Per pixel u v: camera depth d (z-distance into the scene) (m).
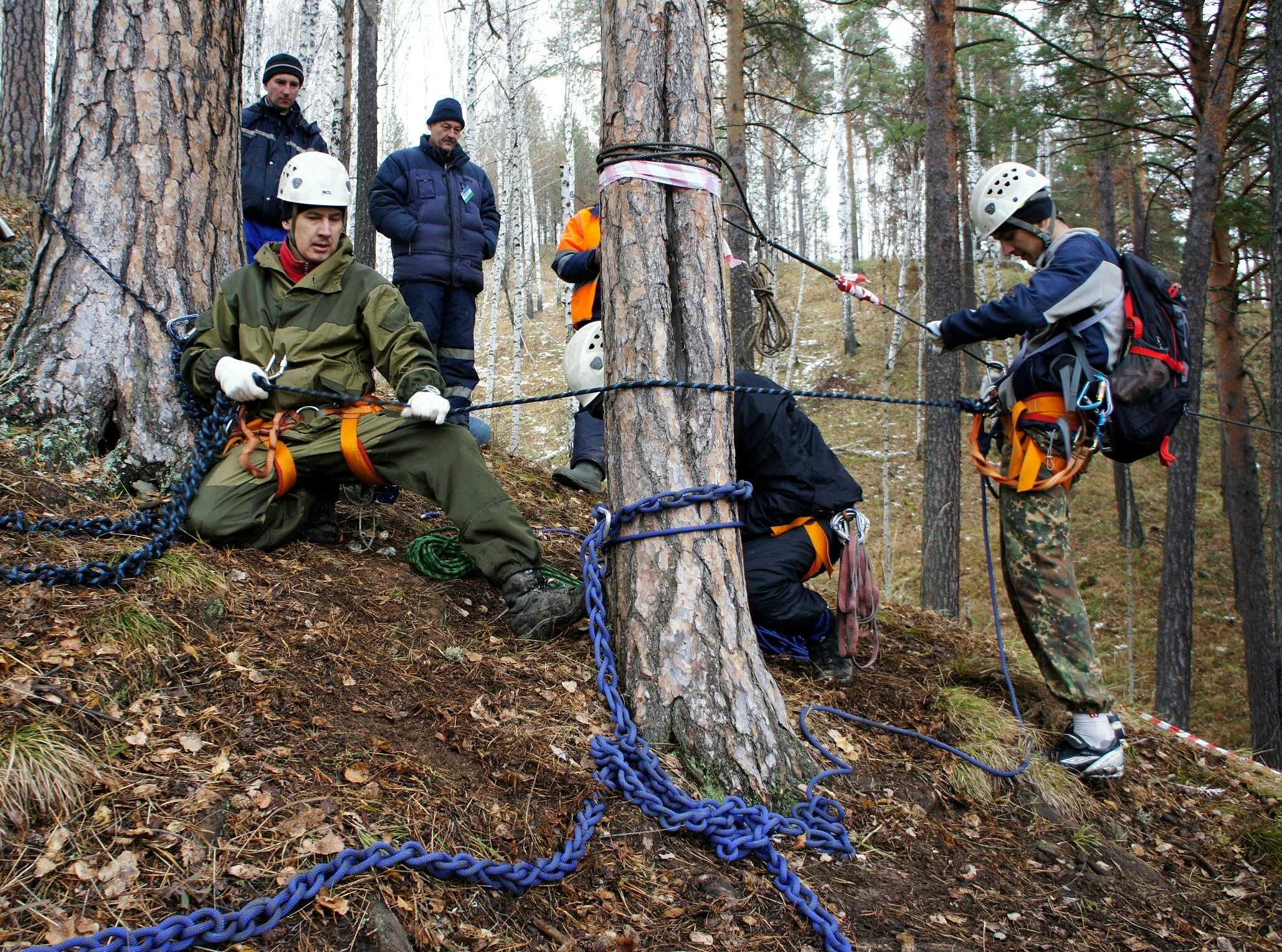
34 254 3.84
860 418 23.72
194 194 3.92
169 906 1.97
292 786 2.37
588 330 4.77
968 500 20.06
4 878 1.93
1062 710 4.25
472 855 2.35
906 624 5.21
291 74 5.33
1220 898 3.38
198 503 3.36
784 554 3.70
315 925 2.01
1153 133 12.94
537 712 2.99
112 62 3.78
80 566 2.97
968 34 19.38
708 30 3.34
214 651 2.79
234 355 3.63
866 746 3.50
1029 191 3.82
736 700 2.98
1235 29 10.86
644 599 3.07
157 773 2.29
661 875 2.54
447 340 5.72
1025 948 2.72
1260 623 12.05
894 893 2.79
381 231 5.50
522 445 20.05
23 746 2.16
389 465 3.57
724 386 3.20
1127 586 17.09
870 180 32.41
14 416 3.58
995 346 23.19
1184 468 11.73
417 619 3.36
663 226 3.20
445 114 5.52
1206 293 11.93
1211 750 4.75
